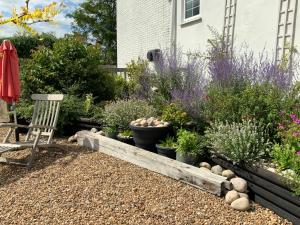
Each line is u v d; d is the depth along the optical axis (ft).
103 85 24.59
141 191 11.16
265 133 12.09
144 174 12.71
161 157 13.01
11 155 16.28
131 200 10.51
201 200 10.32
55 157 15.58
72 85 22.45
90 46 24.64
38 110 17.76
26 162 14.80
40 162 14.96
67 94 21.97
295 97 12.68
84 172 13.21
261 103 12.64
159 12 31.63
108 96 24.89
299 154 9.42
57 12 7.23
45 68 22.31
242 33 20.70
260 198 10.15
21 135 20.74
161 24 31.40
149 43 33.86
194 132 14.29
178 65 20.40
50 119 17.60
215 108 14.05
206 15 24.39
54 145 16.31
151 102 19.75
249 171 10.74
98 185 11.81
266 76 13.71
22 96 22.06
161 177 12.34
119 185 11.73
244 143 11.18
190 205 10.03
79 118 20.67
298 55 16.31
